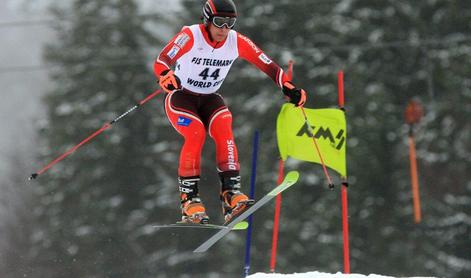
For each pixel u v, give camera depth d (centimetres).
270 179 9531
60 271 10750
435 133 9706
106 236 10738
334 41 10088
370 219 9444
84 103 11481
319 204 9494
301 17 10269
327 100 9744
